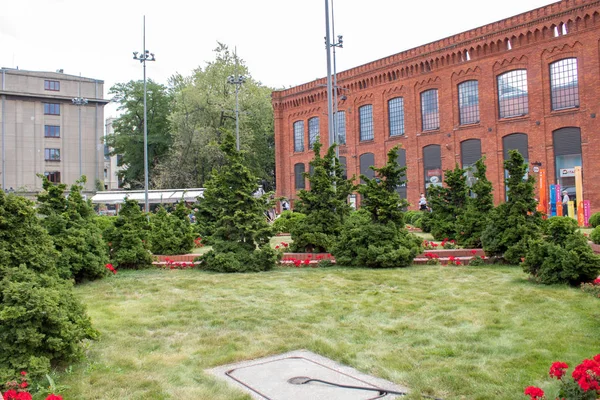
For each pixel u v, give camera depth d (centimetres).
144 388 476
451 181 1667
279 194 5081
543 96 3144
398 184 1293
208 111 4709
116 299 867
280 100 5109
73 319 551
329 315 735
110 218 1608
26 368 471
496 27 3366
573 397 377
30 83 5916
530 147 3203
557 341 580
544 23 3120
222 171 1221
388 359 544
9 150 5797
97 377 500
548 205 2828
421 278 1001
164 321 715
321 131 4688
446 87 3694
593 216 2058
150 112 5859
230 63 5047
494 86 3403
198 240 1784
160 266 1237
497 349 564
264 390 468
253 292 904
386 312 744
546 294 814
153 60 3216
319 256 1270
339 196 1423
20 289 489
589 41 2933
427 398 445
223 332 662
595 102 2911
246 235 1180
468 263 1194
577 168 2266
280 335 643
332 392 461
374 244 1177
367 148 4306
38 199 1060
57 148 6050
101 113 6309
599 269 859
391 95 4106
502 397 438
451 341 601
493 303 772
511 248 1122
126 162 6034
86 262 1010
